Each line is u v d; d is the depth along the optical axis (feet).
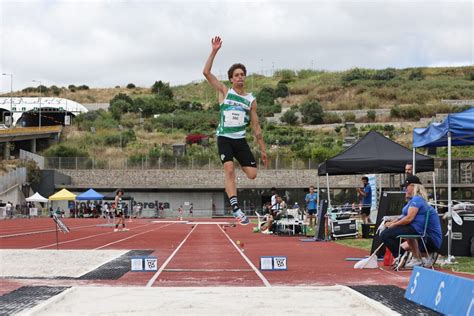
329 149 216.74
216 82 24.81
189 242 62.80
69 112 330.75
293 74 466.70
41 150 259.80
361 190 65.36
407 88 370.32
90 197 158.51
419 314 18.75
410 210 32.78
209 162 218.18
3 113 335.06
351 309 19.92
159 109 355.36
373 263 34.53
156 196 214.69
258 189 209.05
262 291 23.72
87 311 19.45
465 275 30.42
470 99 342.64
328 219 64.90
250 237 73.61
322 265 36.60
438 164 184.96
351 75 418.51
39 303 20.88
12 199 195.72
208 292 23.44
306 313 19.12
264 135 256.93
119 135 268.00
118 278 29.43
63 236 75.61
